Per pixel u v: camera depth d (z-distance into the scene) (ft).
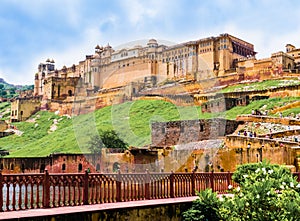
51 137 376.89
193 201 55.16
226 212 51.85
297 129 188.65
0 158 269.64
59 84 456.45
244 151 163.02
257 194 50.06
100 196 50.98
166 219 52.49
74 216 43.14
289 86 275.80
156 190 57.77
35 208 45.85
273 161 157.07
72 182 49.01
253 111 237.45
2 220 37.96
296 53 368.07
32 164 260.42
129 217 48.21
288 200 49.34
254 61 345.10
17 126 442.91
